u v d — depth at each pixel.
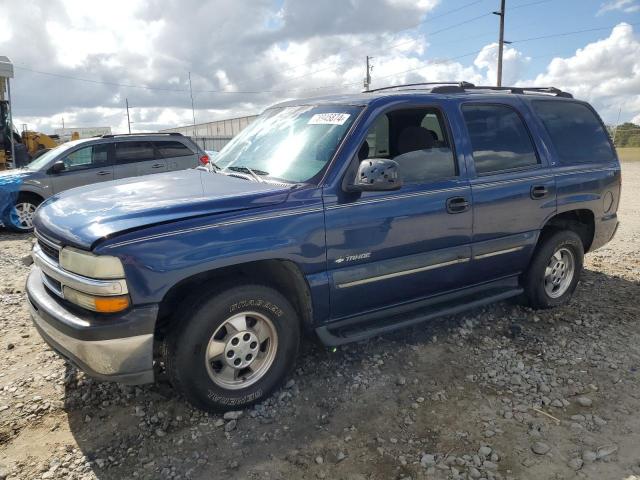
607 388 3.57
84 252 2.79
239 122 39.50
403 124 3.93
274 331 3.29
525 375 3.73
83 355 2.80
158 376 3.54
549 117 4.79
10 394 3.45
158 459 2.83
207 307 2.99
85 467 2.77
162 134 10.95
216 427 3.10
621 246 7.60
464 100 4.17
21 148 15.72
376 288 3.63
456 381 3.64
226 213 3.01
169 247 2.82
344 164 3.43
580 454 2.89
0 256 7.56
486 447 2.94
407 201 3.65
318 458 2.83
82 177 9.98
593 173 4.94
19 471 2.73
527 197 4.37
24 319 4.75
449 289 4.14
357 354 3.99
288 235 3.16
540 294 4.75
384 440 3.00
